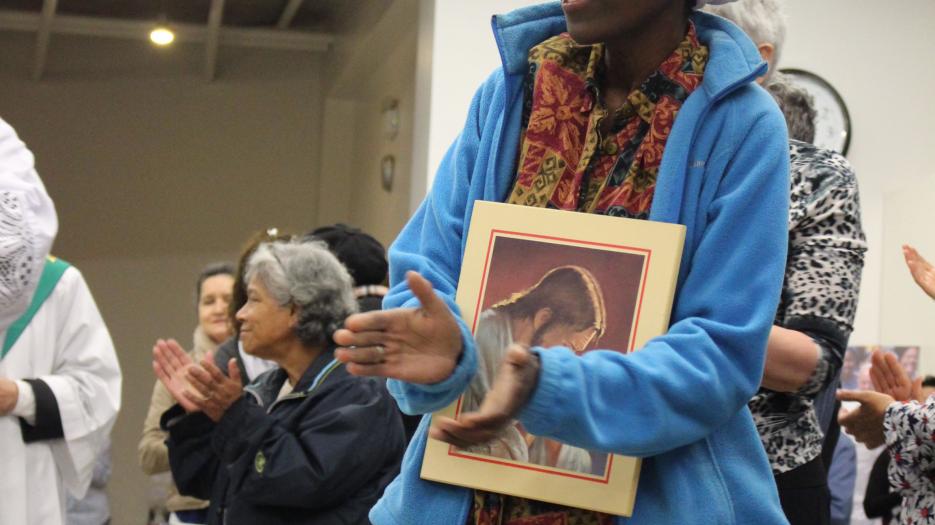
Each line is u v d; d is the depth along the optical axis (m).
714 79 1.31
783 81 2.31
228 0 10.24
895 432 2.25
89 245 10.82
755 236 1.25
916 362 5.50
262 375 3.43
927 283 2.43
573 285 1.27
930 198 5.61
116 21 10.59
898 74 6.14
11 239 3.18
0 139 3.33
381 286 3.85
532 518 1.30
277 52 11.16
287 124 11.16
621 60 1.37
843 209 1.86
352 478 2.92
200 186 11.02
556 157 1.36
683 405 1.18
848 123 6.06
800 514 1.86
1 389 3.43
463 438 1.09
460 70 5.98
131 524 10.70
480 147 1.41
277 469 2.87
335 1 10.31
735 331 1.21
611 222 1.28
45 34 9.88
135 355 10.86
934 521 2.21
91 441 3.65
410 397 1.23
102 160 10.88
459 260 1.40
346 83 10.41
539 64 1.39
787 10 6.15
